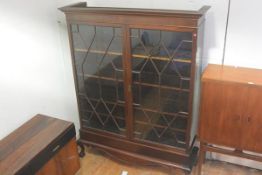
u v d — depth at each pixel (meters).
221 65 2.05
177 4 2.04
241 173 2.27
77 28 2.04
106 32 1.96
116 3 2.22
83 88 2.29
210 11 1.96
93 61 2.13
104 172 2.34
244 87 1.73
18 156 1.66
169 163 2.13
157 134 2.16
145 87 2.02
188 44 1.74
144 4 2.14
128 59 1.94
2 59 1.79
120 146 2.31
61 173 1.94
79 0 2.29
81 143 2.46
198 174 2.17
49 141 1.79
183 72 1.84
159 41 1.82
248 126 1.83
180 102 1.95
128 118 2.17
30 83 2.04
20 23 1.88
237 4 1.87
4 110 1.86
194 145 2.30
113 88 2.14
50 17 2.12
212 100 1.85
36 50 2.05
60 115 2.41
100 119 2.34
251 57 1.98
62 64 2.34
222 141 1.96
